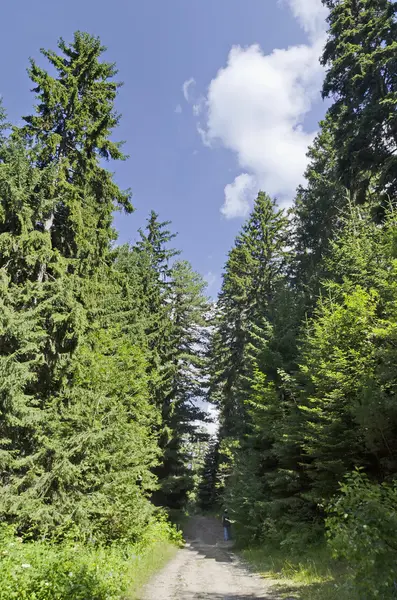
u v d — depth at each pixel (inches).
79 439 422.6
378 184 608.4
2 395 369.1
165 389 1050.1
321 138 1071.6
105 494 451.2
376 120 593.0
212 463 1683.1
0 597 200.4
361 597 196.9
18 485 378.9
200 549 781.3
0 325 374.6
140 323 906.7
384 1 706.2
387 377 382.6
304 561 434.0
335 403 477.7
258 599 305.9
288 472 553.0
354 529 185.9
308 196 1094.4
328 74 743.7
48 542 359.9
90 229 576.7
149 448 687.1
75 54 629.9
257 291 1194.0
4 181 422.6
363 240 597.0
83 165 597.9
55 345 466.9
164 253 1254.9
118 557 376.5
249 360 1032.2
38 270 485.7
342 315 494.6
